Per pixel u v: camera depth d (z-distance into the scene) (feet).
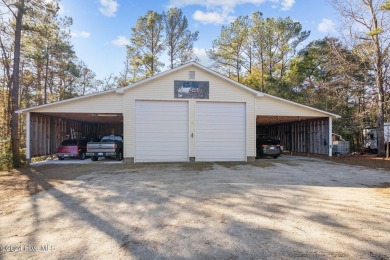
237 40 99.96
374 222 15.37
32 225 15.20
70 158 55.62
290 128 72.33
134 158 45.88
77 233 13.94
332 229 14.28
